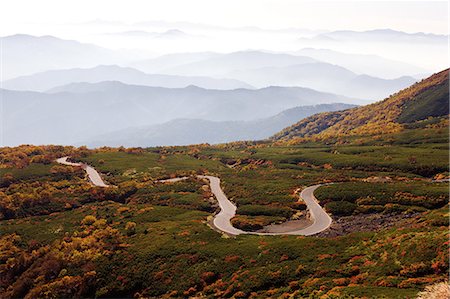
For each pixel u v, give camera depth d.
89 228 105.56
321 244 68.19
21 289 78.69
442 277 43.47
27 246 101.00
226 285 61.41
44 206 134.88
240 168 199.12
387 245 57.47
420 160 151.62
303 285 52.28
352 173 149.38
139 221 106.94
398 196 98.94
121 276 74.19
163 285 68.44
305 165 186.38
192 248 79.12
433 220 63.38
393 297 40.00
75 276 76.50
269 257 67.31
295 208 105.81
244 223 96.06
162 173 182.88
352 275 52.78
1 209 128.75
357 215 93.31
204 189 146.38
